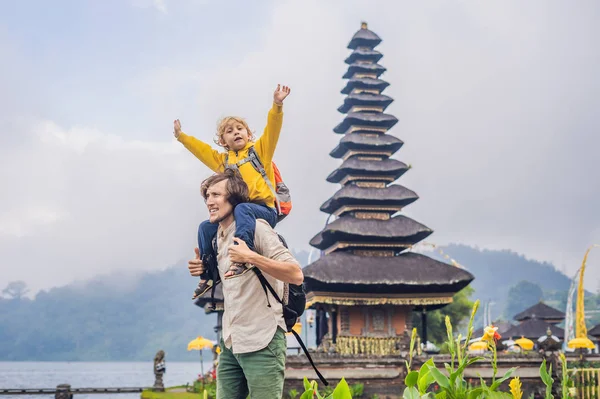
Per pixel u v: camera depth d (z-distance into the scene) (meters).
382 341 39.81
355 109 47.00
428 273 39.91
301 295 5.95
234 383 5.94
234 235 5.62
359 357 32.88
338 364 32.47
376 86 47.34
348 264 39.84
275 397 5.54
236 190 5.86
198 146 6.83
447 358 33.59
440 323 72.06
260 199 6.27
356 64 47.75
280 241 5.84
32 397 61.16
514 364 33.50
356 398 31.70
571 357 35.62
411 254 42.19
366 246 41.81
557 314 67.62
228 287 5.73
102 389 44.84
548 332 34.78
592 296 198.25
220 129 6.64
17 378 153.00
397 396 32.53
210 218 5.90
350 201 43.56
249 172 6.37
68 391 43.75
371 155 45.75
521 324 66.38
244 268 5.54
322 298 38.69
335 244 43.12
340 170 44.91
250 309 5.61
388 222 43.00
